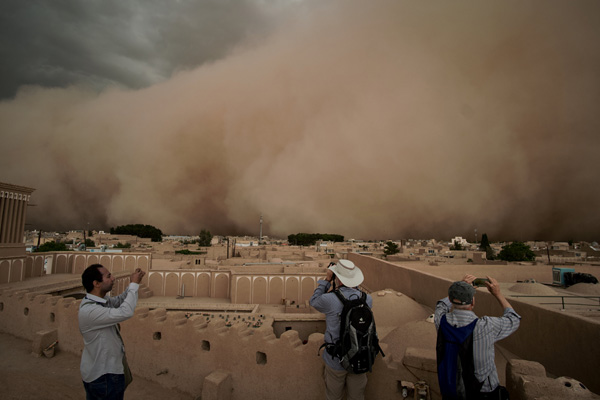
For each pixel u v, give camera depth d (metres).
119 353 3.16
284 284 24.45
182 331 5.42
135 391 5.34
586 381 4.46
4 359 6.72
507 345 5.96
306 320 11.47
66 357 6.88
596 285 13.03
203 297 25.38
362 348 2.99
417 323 5.71
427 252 53.50
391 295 10.35
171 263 39.12
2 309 8.74
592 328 4.42
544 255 48.12
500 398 2.51
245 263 35.22
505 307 2.74
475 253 33.69
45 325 7.66
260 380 4.61
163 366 5.56
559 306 10.30
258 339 4.67
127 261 25.36
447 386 2.54
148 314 5.88
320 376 4.22
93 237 74.94
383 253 54.88
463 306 2.66
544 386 2.77
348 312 3.10
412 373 3.63
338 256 35.16
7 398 4.99
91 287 3.21
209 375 4.79
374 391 3.84
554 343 5.00
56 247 46.12
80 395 5.35
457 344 2.55
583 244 67.81
